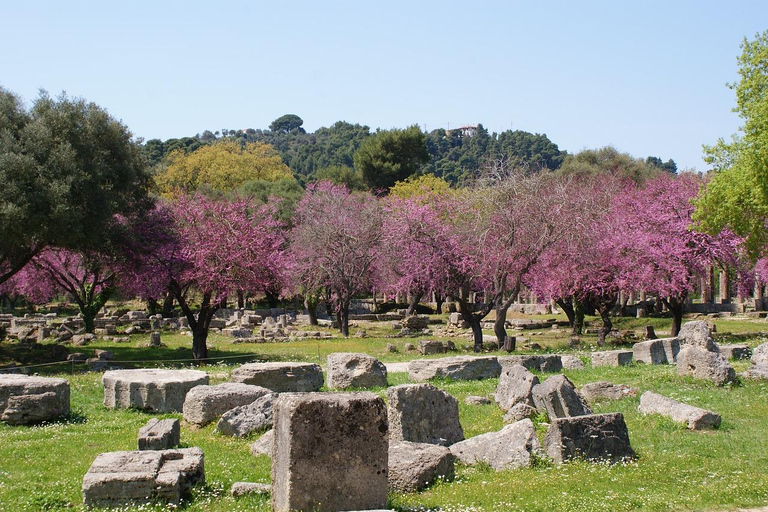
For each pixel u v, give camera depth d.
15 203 28.38
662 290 37.88
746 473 12.31
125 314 60.12
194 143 130.12
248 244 35.22
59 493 10.99
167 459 11.41
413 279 38.81
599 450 13.03
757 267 55.34
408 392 13.52
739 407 17.08
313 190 65.19
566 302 44.62
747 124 30.41
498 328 35.16
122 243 33.75
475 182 45.47
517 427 13.19
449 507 10.34
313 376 20.30
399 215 39.09
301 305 75.50
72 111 32.50
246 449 13.87
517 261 35.09
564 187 39.06
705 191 34.19
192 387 17.27
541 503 10.52
